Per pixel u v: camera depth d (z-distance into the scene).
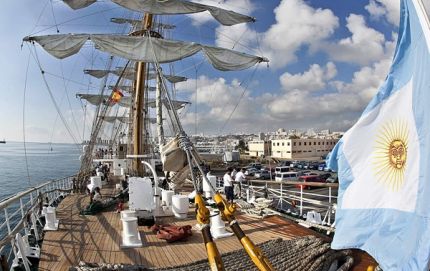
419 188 3.65
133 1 17.30
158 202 14.66
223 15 19.44
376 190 4.33
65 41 16.23
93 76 35.97
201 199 4.05
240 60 18.22
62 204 17.14
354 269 8.80
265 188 19.33
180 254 9.92
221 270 3.69
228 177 17.42
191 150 4.79
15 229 9.38
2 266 6.87
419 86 3.75
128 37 16.80
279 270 8.37
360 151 4.60
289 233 11.73
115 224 13.10
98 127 27.64
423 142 3.63
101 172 27.47
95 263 8.70
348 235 4.43
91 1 18.70
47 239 11.13
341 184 4.75
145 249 10.34
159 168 31.08
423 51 3.69
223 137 162.25
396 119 4.18
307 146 126.56
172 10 17.97
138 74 20.78
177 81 38.72
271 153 130.75
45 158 159.88
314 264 8.77
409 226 3.74
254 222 13.30
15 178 73.12
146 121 26.92
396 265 3.62
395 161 4.13
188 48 17.28
